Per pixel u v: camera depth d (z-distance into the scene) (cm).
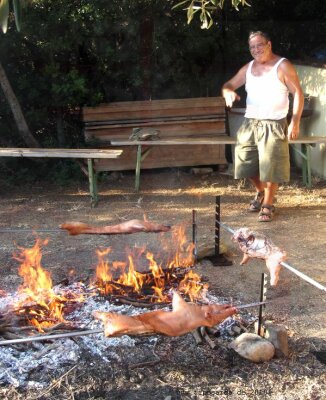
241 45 980
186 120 924
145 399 343
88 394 346
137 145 838
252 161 679
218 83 998
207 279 509
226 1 956
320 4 1002
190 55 961
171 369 370
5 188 841
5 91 843
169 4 897
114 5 870
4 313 419
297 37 1022
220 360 380
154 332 311
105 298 452
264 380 362
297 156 950
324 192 809
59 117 920
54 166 889
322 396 347
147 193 818
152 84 957
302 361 383
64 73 906
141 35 908
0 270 533
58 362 370
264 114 644
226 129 988
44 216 708
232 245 598
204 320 325
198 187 848
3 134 919
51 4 856
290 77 629
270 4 995
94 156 727
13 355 376
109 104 896
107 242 611
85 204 761
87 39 886
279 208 735
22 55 895
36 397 341
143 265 543
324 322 438
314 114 884
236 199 779
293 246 601
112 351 384
